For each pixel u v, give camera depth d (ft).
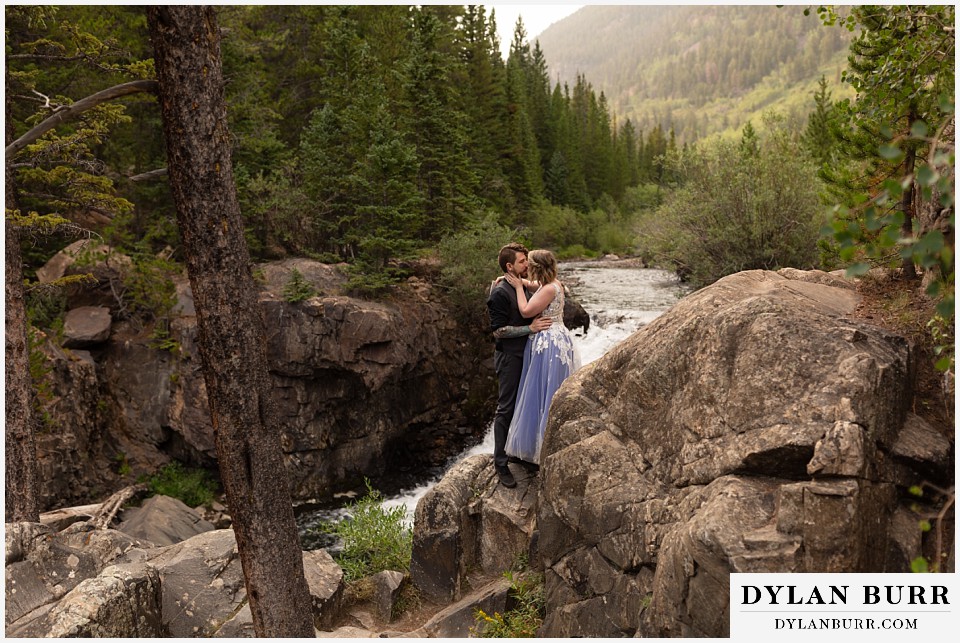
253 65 64.75
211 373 14.21
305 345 44.57
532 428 17.44
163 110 13.62
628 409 14.19
